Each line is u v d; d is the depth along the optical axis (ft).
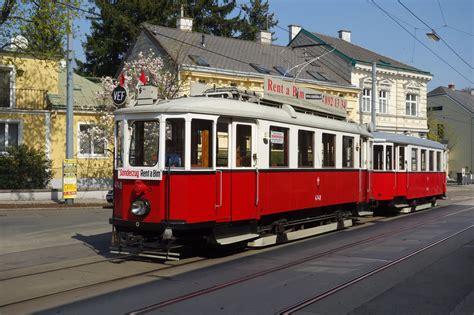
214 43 117.08
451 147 202.08
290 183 41.63
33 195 84.12
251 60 116.98
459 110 203.10
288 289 26.20
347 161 52.37
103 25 144.25
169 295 25.07
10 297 25.05
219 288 26.48
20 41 81.15
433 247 40.60
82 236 46.60
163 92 88.22
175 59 98.12
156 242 33.22
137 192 32.99
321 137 46.91
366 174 57.26
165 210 32.32
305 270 31.12
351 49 143.95
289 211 42.01
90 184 95.50
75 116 95.40
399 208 73.00
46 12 73.56
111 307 22.97
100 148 97.14
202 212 33.09
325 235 48.91
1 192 81.56
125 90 37.01
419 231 51.62
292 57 130.62
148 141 33.58
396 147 70.59
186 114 32.78
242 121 36.45
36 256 36.68
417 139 79.56
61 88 102.89
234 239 35.32
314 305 23.09
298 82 114.83
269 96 42.01
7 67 92.48
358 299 24.21
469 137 200.34
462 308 22.74
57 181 93.50
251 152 37.27
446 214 72.28
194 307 22.82
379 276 29.40
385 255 36.63
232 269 31.60
